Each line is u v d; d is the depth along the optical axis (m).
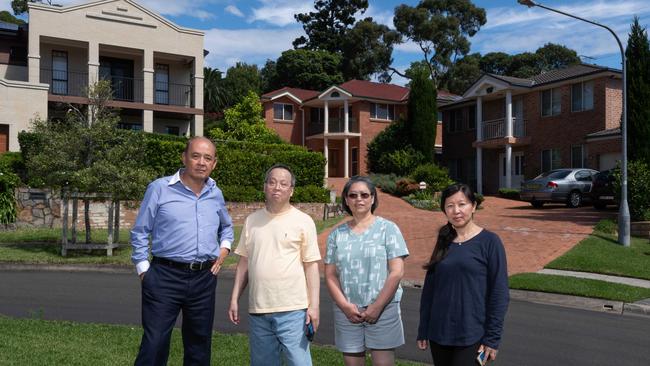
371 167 35.31
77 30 27.30
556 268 13.52
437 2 62.69
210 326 5.23
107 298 10.00
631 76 19.45
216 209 5.23
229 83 61.72
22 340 6.64
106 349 6.45
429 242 16.88
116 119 15.34
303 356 4.66
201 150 5.01
